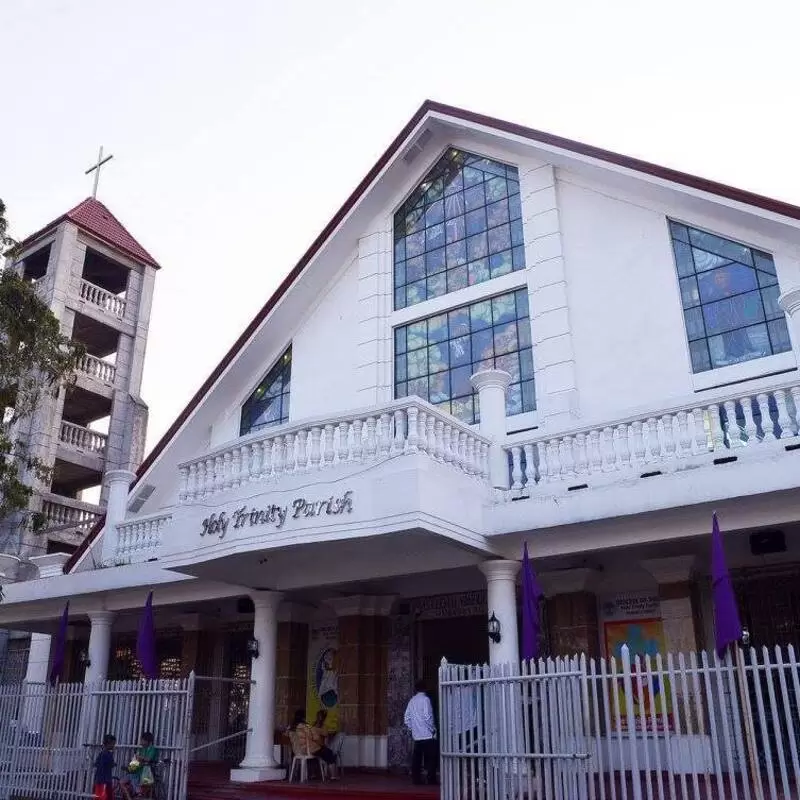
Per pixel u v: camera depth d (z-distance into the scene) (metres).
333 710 16.14
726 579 8.91
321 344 17.81
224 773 15.02
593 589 13.68
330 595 15.96
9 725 14.67
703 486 10.14
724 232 13.58
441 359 16.16
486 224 16.58
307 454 11.67
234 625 18.62
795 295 10.68
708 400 10.52
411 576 14.64
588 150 14.80
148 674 13.50
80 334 31.62
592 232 15.02
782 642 12.27
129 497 17.86
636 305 14.07
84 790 12.88
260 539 11.61
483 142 16.98
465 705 10.03
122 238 32.09
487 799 9.41
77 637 20.48
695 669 8.44
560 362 14.34
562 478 11.46
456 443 11.59
